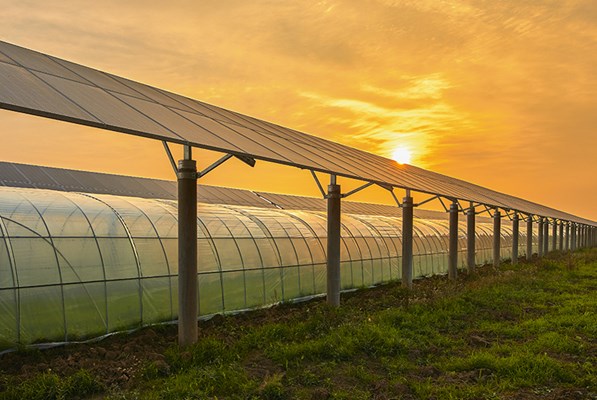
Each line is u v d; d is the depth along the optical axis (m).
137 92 12.46
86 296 11.92
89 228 12.84
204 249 15.22
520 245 48.50
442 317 14.50
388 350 11.09
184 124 11.16
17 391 8.22
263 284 16.48
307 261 18.30
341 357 10.66
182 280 10.82
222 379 8.99
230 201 30.77
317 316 13.47
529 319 14.68
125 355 10.34
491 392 8.73
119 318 12.45
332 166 14.79
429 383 9.16
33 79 8.99
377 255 23.09
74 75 10.95
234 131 13.25
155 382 8.91
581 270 28.19
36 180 22.61
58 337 11.31
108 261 12.58
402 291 18.92
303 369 9.92
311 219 21.22
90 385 8.58
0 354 10.36
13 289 10.78
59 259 11.73
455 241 24.67
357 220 25.41
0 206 12.07
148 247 13.55
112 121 8.66
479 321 14.27
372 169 18.78
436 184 24.70
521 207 36.09
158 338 11.86
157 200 17.55
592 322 13.73
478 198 27.06
